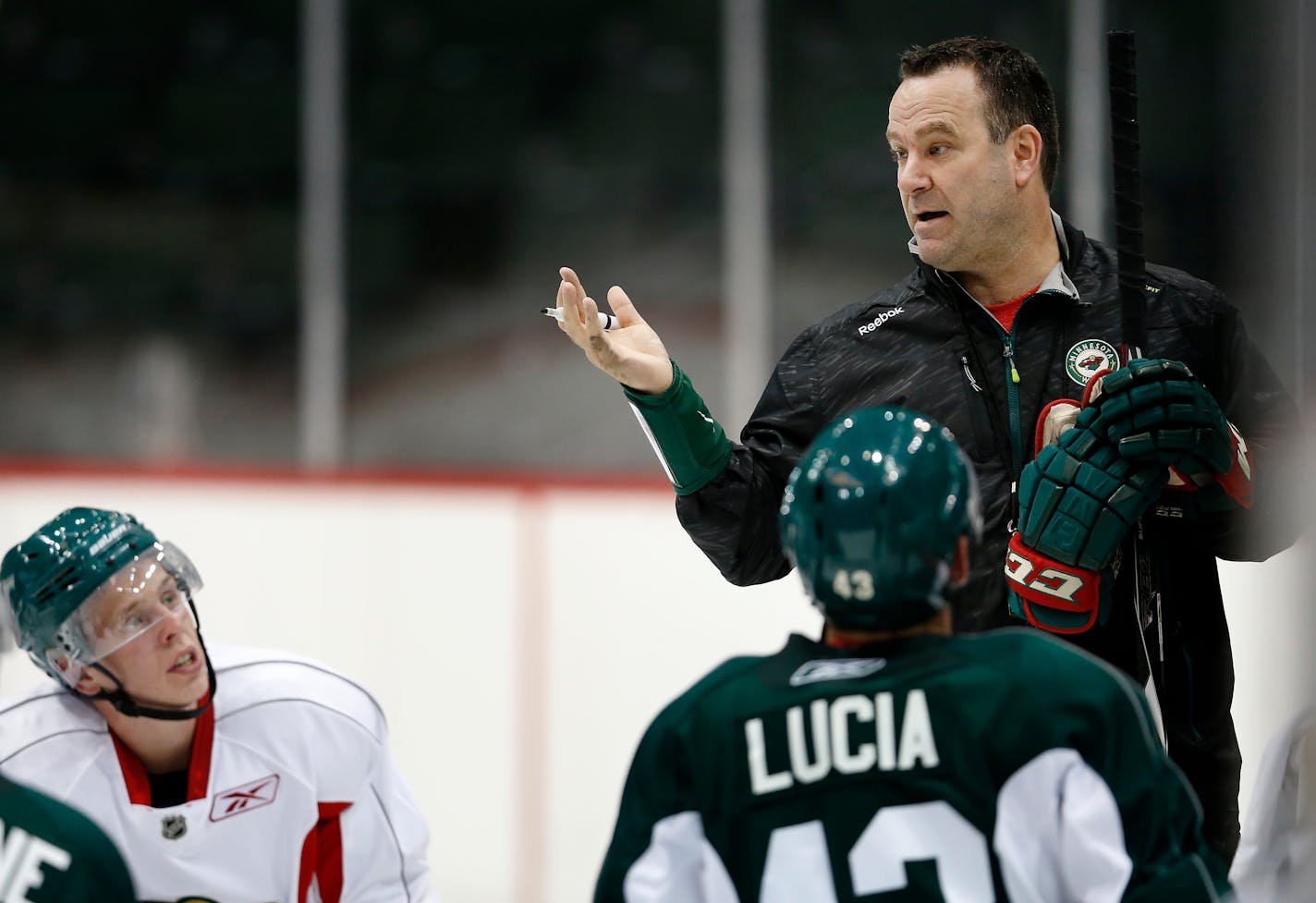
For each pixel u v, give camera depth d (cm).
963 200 812
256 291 2841
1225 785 826
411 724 1639
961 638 590
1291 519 796
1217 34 2503
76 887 598
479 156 2817
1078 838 553
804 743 575
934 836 555
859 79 2641
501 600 1638
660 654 1619
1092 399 781
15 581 755
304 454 2467
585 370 2819
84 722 795
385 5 2802
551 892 1597
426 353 2825
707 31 2777
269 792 797
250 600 1677
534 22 2798
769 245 2586
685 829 591
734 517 842
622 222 2814
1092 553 767
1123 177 799
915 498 583
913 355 843
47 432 2817
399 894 824
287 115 2831
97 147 2834
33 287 2831
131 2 2812
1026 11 2567
